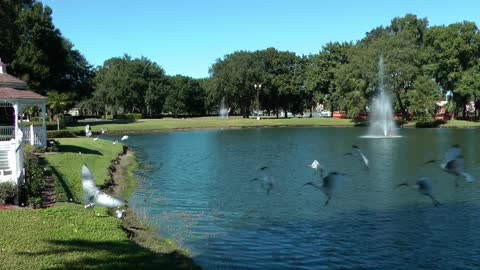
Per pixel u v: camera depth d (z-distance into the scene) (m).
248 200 22.67
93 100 138.88
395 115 94.06
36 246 12.41
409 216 19.12
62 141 43.62
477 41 91.06
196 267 12.64
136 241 14.80
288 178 28.94
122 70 137.88
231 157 41.28
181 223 18.14
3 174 19.42
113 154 39.84
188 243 15.49
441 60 93.00
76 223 14.85
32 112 78.94
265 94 119.31
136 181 28.30
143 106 142.25
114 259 11.79
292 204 21.66
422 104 83.94
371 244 15.63
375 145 50.69
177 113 142.38
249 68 115.00
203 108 153.00
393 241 15.91
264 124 92.25
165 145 54.44
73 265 11.13
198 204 21.81
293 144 53.56
